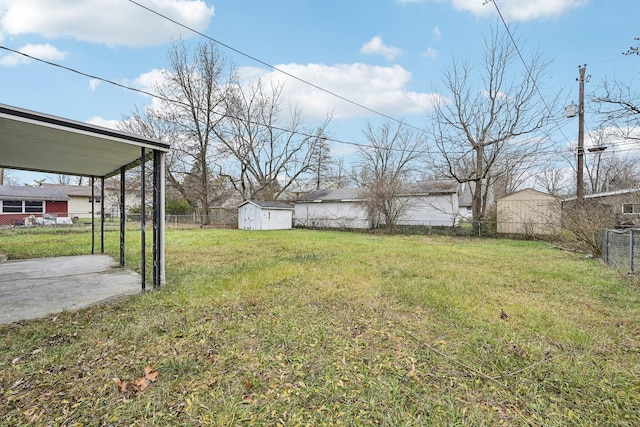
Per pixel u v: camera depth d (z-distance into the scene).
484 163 15.99
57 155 5.32
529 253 8.55
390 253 8.39
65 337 2.79
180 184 20.97
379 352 2.54
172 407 1.82
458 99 15.05
